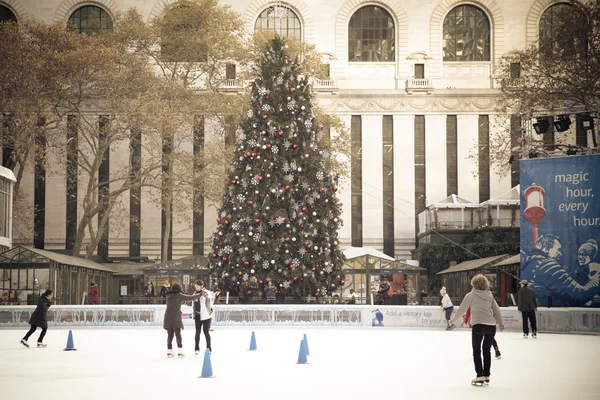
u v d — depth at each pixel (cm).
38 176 8000
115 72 5994
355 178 8106
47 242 7925
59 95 6112
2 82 5588
